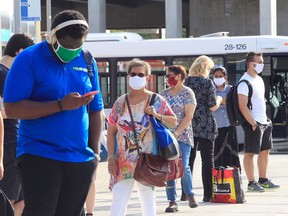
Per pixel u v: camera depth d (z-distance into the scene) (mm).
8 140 9570
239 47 27141
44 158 6902
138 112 9938
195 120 13820
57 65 7039
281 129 27406
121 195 9945
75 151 7039
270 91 27297
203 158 14094
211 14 64812
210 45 27281
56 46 6934
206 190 14328
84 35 6918
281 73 27219
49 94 7000
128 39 27812
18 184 9672
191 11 65375
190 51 27344
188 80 13805
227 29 64500
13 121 9578
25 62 6957
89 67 7285
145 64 9969
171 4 56906
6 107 6992
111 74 27688
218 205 13953
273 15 53750
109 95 27734
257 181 16734
